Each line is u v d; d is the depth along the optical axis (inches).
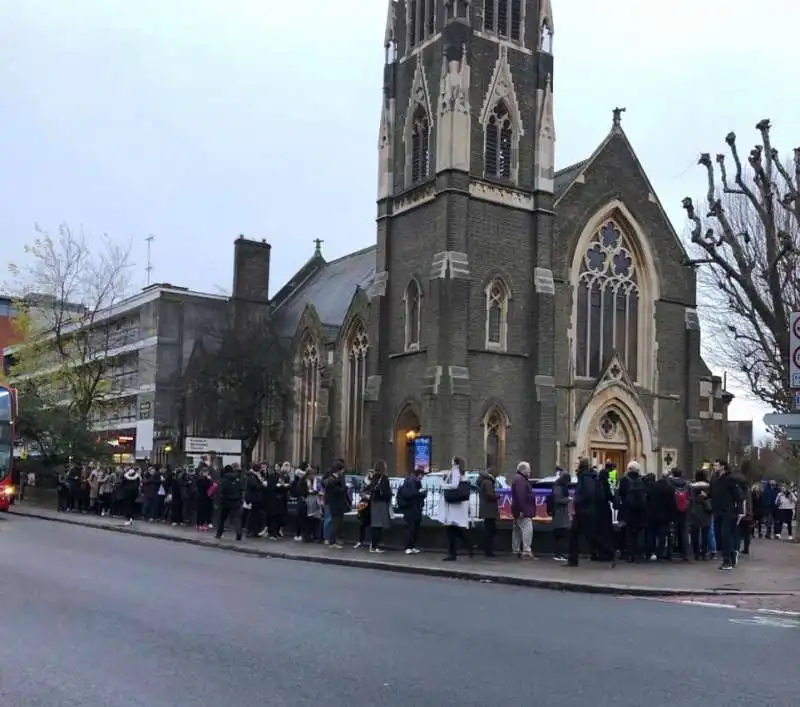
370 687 315.3
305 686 315.3
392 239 1657.2
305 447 2052.2
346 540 986.7
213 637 402.9
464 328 1475.1
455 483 844.6
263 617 460.4
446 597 565.9
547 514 900.6
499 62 1588.3
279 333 2330.2
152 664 347.6
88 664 346.6
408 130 1646.2
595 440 1603.1
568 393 1583.4
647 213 1716.3
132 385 2780.5
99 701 294.5
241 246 2426.2
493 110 1581.0
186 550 898.7
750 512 959.0
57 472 1920.5
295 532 1069.1
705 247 1000.9
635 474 823.1
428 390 1466.5
